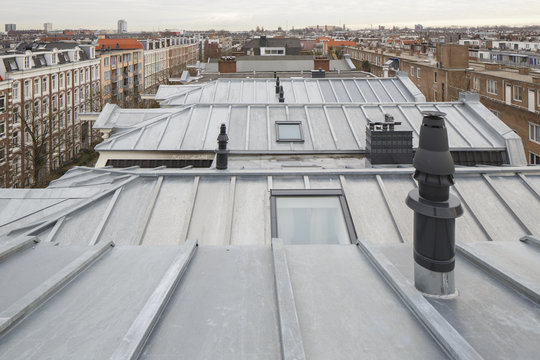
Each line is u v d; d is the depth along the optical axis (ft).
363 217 27.50
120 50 289.94
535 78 134.21
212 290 11.99
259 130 53.31
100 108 226.38
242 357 8.80
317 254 14.57
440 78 191.11
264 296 11.64
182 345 9.23
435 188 10.97
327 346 9.20
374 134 41.37
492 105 153.58
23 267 13.67
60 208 30.35
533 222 27.25
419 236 11.32
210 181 31.35
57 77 188.96
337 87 84.43
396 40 644.69
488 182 30.89
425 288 11.35
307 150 48.91
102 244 15.06
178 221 27.09
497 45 479.82
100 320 10.34
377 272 13.12
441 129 10.76
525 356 8.74
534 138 132.57
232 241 25.36
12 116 157.48
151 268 13.50
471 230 26.53
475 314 10.41
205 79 137.59
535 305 10.86
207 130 53.31
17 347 9.22
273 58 169.68
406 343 9.32
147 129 54.29
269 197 29.27
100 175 38.04
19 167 163.02
